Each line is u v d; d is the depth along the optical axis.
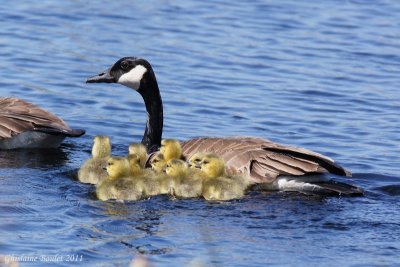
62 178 15.90
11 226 13.26
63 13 27.41
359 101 21.59
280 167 15.00
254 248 12.80
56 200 14.56
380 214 14.34
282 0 30.58
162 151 15.77
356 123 20.02
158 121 17.70
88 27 26.31
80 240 12.85
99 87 21.77
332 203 14.77
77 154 17.50
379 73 23.89
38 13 27.20
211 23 27.58
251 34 26.72
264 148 15.32
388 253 12.82
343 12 29.52
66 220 13.62
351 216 14.17
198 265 10.27
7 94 20.80
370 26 28.11
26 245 12.60
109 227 13.38
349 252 12.82
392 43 26.48
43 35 25.28
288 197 14.97
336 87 22.56
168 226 13.50
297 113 20.59
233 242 12.99
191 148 15.79
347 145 18.61
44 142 17.61
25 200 14.48
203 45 25.38
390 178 16.58
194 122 19.69
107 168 14.92
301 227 13.66
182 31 26.58
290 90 22.19
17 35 25.14
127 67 17.56
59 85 21.62
